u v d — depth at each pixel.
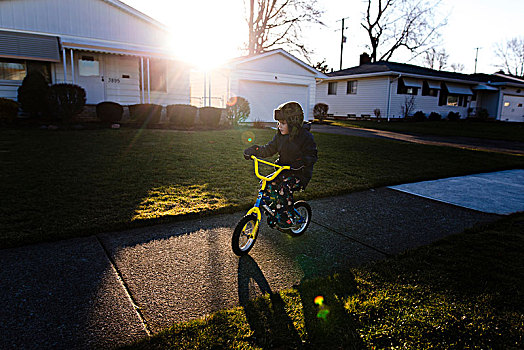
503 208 5.27
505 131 19.81
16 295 2.62
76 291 2.71
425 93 27.44
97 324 2.33
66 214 4.23
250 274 3.11
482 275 3.07
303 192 5.66
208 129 13.22
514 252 3.58
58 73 13.70
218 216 4.54
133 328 2.31
